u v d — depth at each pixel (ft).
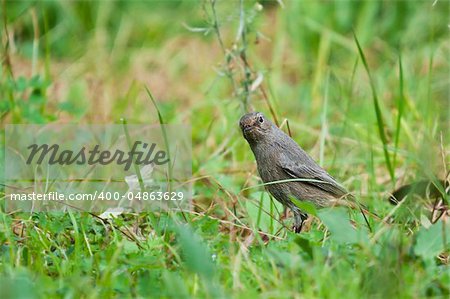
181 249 28.43
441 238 27.22
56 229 30.94
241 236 32.14
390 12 58.59
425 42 55.57
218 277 26.27
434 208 33.22
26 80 46.70
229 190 36.09
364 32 56.24
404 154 38.42
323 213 28.35
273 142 34.53
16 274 26.20
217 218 33.19
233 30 57.67
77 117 45.34
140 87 54.34
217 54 58.49
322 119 42.19
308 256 26.91
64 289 25.30
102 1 58.85
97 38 57.16
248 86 40.65
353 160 40.96
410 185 35.32
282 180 33.45
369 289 24.97
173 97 54.13
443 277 25.95
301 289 25.26
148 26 60.13
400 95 39.50
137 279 26.73
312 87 50.11
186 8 60.75
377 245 28.17
